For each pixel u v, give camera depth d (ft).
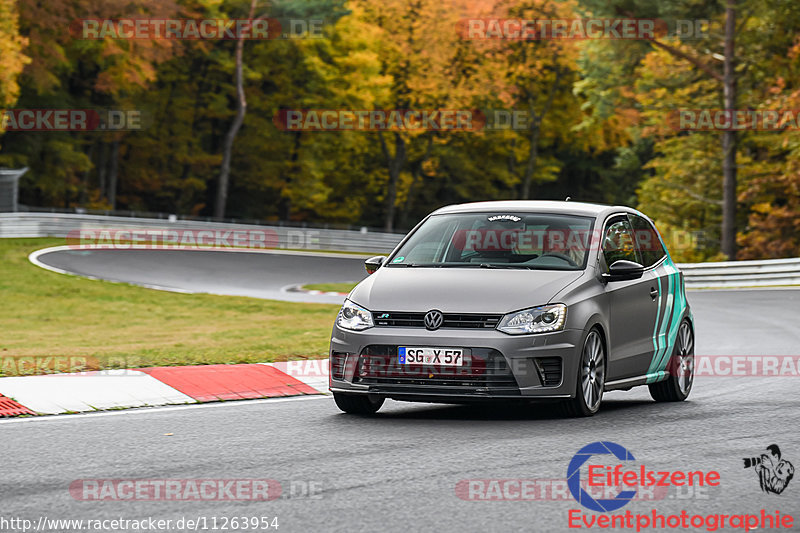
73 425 104.32
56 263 431.02
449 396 103.24
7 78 502.38
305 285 396.37
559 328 104.68
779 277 379.35
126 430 101.55
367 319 107.24
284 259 507.71
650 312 121.70
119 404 117.60
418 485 77.41
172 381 130.00
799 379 142.51
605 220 120.57
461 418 109.40
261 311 298.35
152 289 365.61
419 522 66.90
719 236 584.81
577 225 118.42
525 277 109.50
